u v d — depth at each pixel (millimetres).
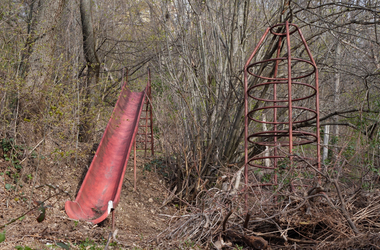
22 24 8633
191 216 6133
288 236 5426
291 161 5555
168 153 10461
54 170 8531
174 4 10055
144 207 8930
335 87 11039
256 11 9789
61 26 11711
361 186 5699
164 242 5754
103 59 16297
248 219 5148
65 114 7703
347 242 4504
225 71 9102
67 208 6332
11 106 7855
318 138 6133
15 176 7133
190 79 9578
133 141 9172
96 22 15477
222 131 9000
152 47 13312
